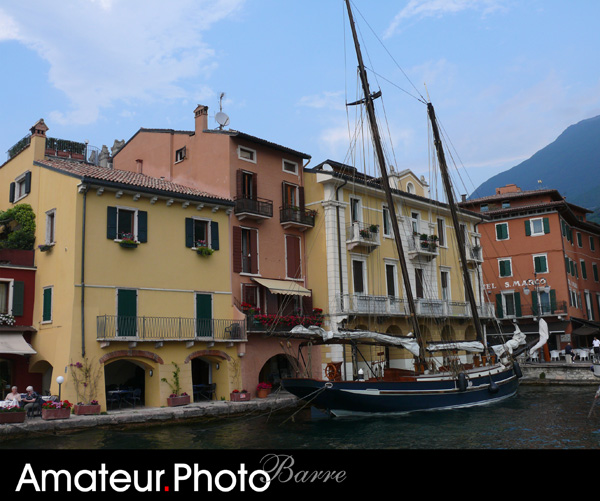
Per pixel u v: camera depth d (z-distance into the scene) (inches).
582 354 1726.1
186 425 878.4
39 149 1082.1
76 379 869.2
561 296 1931.6
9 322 955.3
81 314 901.2
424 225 1569.9
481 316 1688.0
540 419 892.6
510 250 2037.4
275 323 1138.7
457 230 1349.7
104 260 946.7
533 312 1953.7
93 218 945.5
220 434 794.8
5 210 1144.2
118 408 930.7
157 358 968.3
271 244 1243.8
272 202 1248.8
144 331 966.4
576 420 872.9
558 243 1961.1
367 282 1343.5
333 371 997.2
